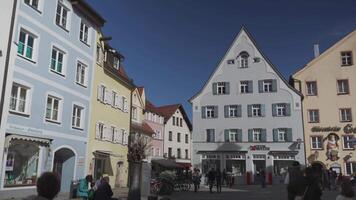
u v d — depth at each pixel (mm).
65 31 27203
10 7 21406
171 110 75688
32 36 23578
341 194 8391
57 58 26344
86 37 30734
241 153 48719
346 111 46344
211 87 51688
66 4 27266
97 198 11812
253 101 49562
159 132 70188
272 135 47969
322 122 46656
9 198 20859
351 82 46812
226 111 50406
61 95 26453
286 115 47875
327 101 47062
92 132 31297
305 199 8344
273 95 48906
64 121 26812
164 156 69188
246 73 50562
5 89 20562
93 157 31281
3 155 20359
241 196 26344
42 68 24250
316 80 48031
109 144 34938
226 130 49938
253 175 47875
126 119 39844
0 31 20641
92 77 31391
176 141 75250
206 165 50000
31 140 22703
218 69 51938
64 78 26938
